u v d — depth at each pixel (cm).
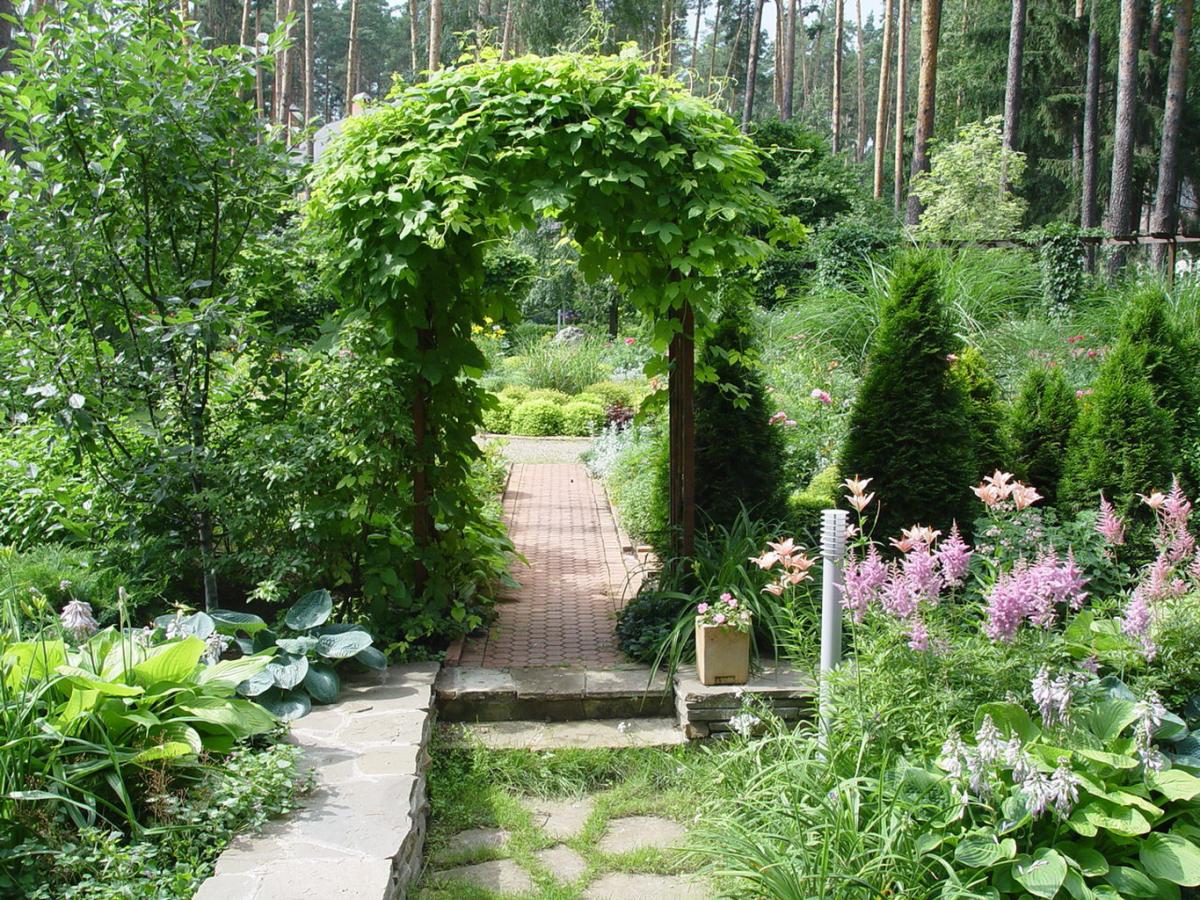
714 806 325
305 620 412
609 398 1270
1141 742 272
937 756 295
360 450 429
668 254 433
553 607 570
